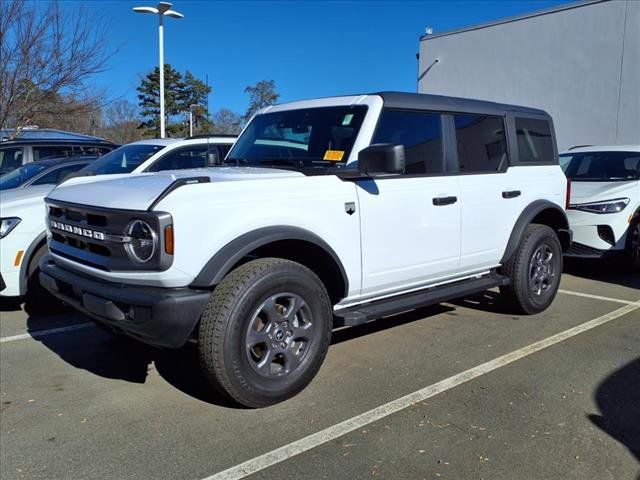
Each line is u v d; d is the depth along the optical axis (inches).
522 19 690.2
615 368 168.2
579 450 122.3
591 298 252.8
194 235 128.6
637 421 135.3
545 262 223.3
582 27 629.6
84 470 116.8
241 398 136.3
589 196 294.4
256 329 138.7
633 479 111.9
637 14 578.9
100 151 400.5
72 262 150.3
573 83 643.5
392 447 124.3
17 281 220.2
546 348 185.6
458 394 150.6
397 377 162.1
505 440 126.7
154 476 114.7
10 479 113.8
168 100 2276.1
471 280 202.4
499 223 201.9
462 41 765.9
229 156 196.5
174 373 167.9
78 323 218.4
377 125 167.0
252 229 137.0
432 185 177.5
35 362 177.3
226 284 133.3
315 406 144.3
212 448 124.9
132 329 130.6
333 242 152.1
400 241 169.0
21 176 280.7
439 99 188.9
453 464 117.4
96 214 138.3
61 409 144.5
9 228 217.9
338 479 113.0
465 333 201.8
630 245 292.7
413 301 174.1
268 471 116.0
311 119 179.2
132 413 141.8
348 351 183.6
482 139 200.2
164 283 128.1
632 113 591.2
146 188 136.7
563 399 147.2
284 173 154.7
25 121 567.2
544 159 227.3
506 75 714.8
